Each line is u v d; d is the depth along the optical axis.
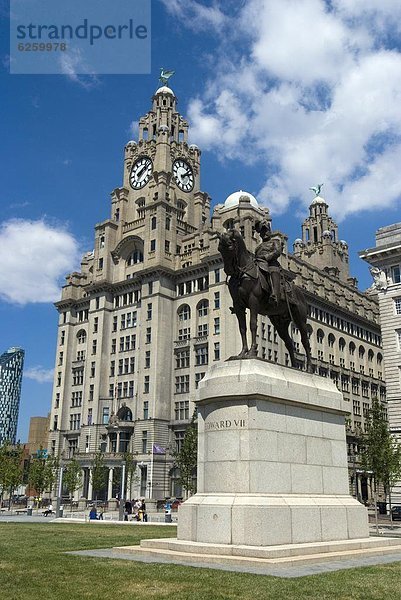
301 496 16.20
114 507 81.81
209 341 85.12
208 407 16.52
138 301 97.81
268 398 15.95
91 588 10.30
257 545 14.19
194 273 92.50
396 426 55.50
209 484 15.75
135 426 89.38
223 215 93.19
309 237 128.25
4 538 21.81
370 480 88.38
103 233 106.50
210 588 10.28
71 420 102.12
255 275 17.44
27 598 9.51
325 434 17.81
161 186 100.88
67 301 109.25
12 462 77.25
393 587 10.77
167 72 118.00
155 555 14.71
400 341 57.41
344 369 99.12
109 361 99.25
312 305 96.88
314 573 12.19
